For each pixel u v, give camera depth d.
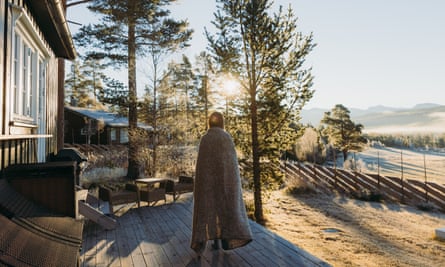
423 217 9.77
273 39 9.16
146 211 6.93
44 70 5.44
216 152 3.74
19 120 3.65
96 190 10.06
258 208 9.62
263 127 9.86
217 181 3.71
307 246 7.04
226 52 9.53
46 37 5.45
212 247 4.36
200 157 3.80
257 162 9.73
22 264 1.79
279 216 9.92
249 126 10.17
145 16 14.41
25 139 4.07
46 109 5.69
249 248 4.26
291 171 16.08
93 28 14.91
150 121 13.76
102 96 13.96
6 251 1.81
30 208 2.78
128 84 14.33
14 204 2.58
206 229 3.65
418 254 6.57
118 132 28.72
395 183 12.21
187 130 14.04
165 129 13.55
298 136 10.14
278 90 9.66
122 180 12.84
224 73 9.77
